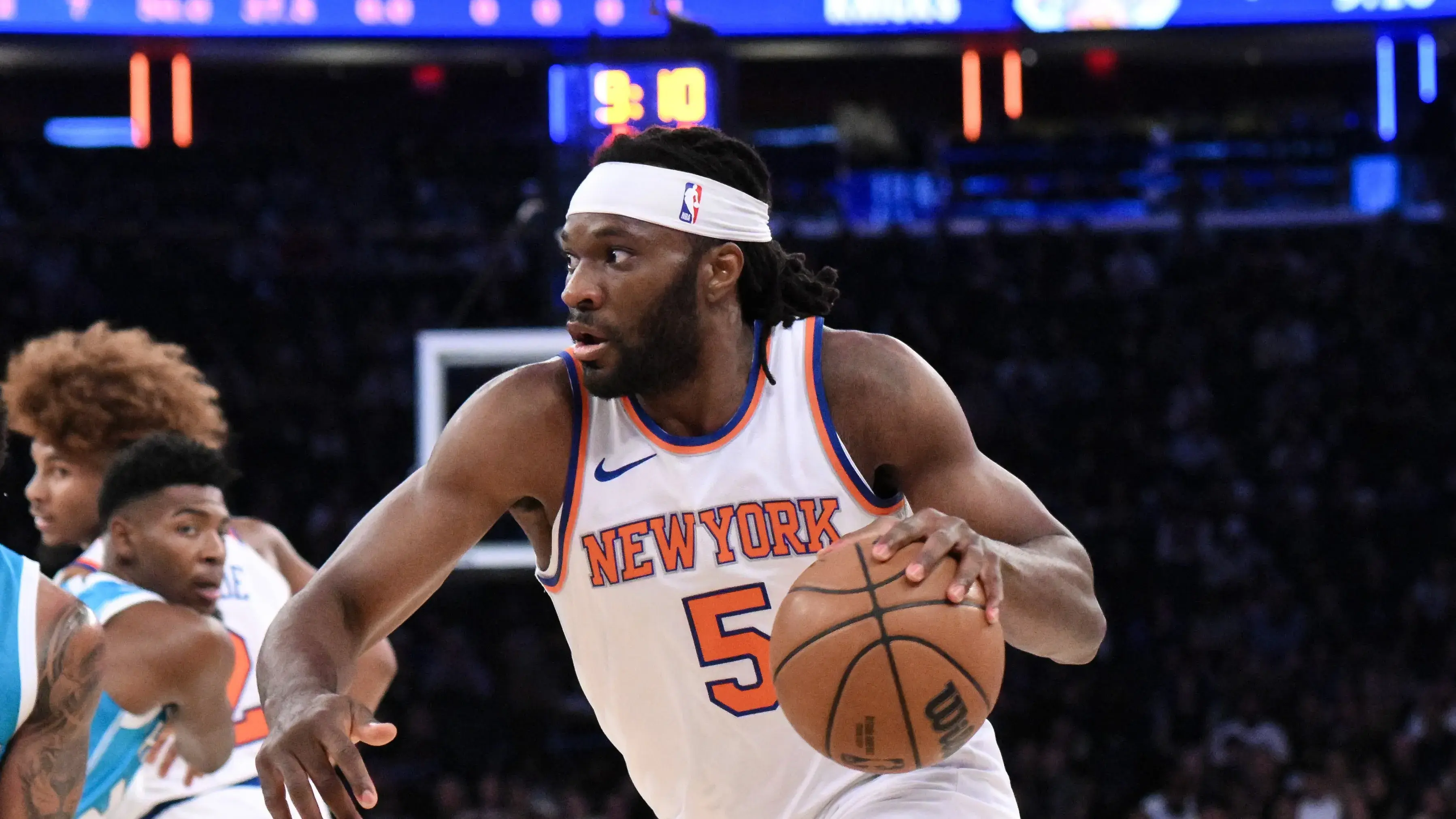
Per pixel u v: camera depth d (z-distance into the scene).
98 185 35.47
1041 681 26.58
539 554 6.29
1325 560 29.48
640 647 5.88
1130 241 33.91
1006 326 32.94
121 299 32.12
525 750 26.12
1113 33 26.44
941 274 33.22
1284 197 35.53
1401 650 27.22
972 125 29.73
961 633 4.94
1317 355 32.94
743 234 5.78
